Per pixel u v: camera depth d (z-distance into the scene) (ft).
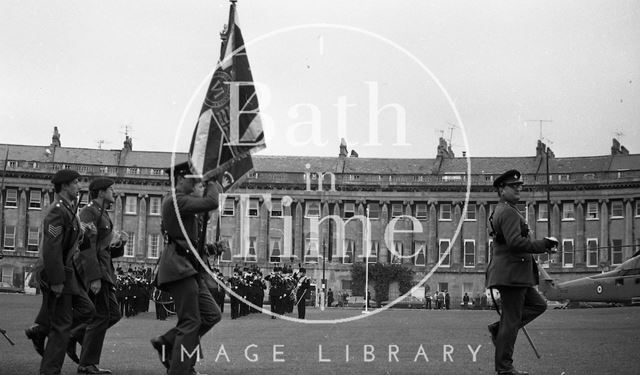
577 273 462.19
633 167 470.80
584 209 465.47
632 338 105.50
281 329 133.39
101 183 64.90
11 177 479.00
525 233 59.00
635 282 304.71
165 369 64.64
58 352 57.72
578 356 76.59
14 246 477.36
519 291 58.80
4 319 157.28
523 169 476.95
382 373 62.90
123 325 149.38
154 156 501.56
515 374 58.90
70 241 58.54
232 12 64.49
